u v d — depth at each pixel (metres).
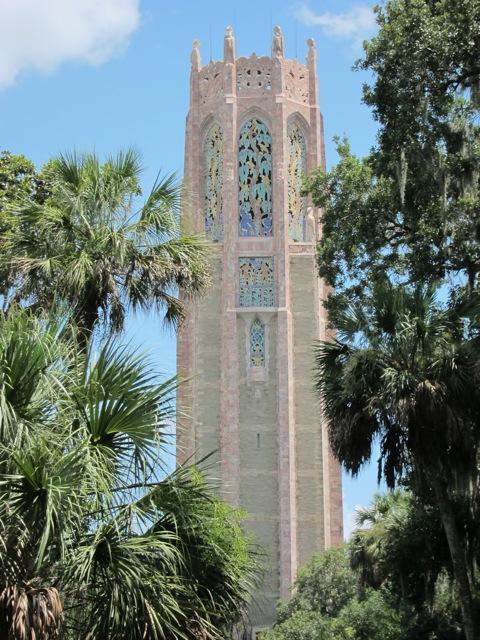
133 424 17.86
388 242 42.28
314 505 99.50
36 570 16.28
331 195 44.28
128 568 16.55
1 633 15.52
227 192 104.38
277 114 106.44
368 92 34.75
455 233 37.44
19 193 33.38
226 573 18.67
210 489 18.66
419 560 40.69
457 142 35.19
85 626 17.03
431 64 32.84
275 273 103.44
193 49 110.75
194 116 108.50
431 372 28.42
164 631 17.00
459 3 32.56
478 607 34.06
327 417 29.89
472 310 29.64
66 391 17.64
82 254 23.05
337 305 41.47
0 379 16.91
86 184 24.33
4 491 16.30
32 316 18.67
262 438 100.00
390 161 36.16
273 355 101.88
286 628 70.69
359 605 54.66
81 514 16.77
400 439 29.16
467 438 28.50
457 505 34.81
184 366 101.94
